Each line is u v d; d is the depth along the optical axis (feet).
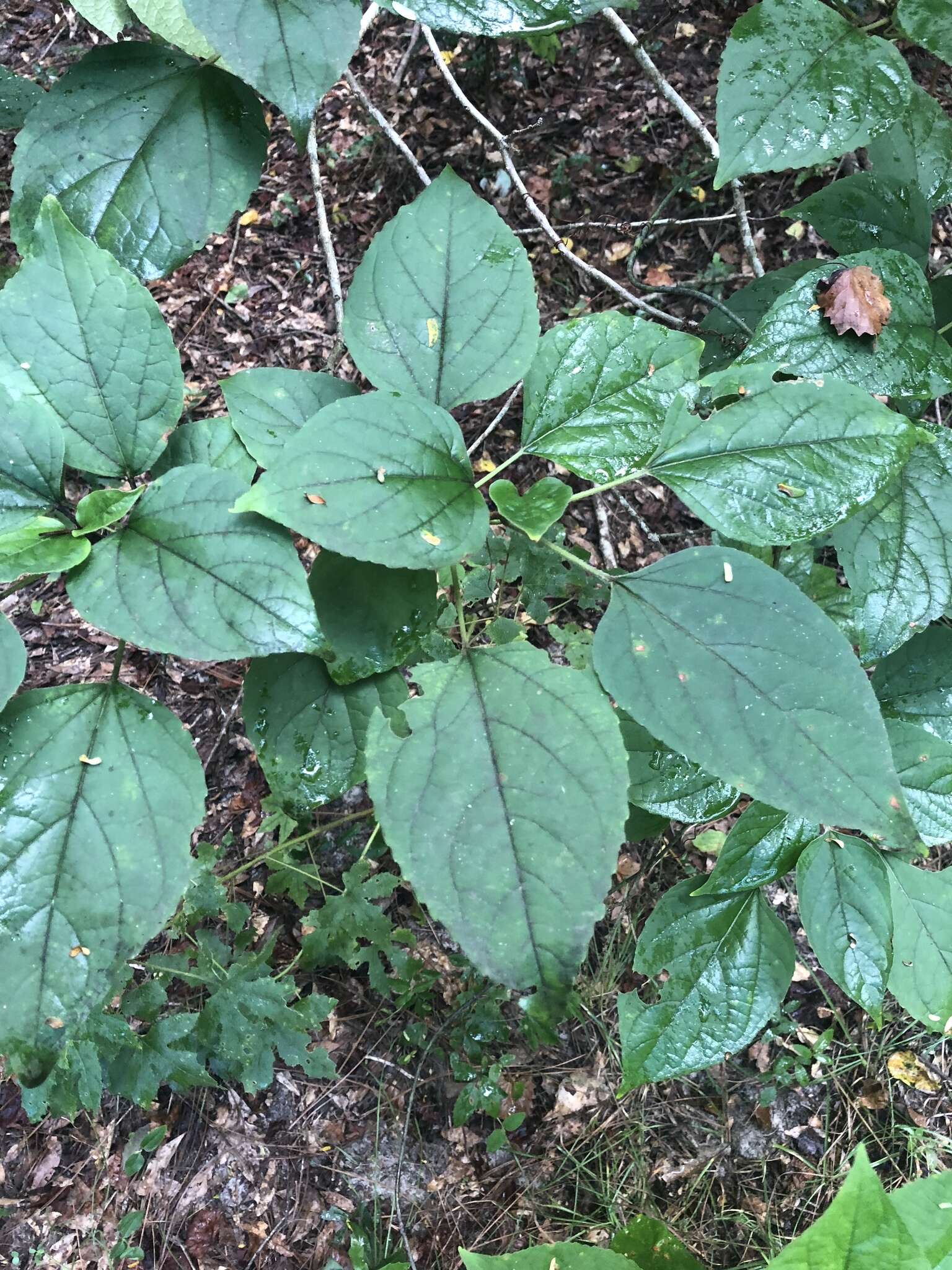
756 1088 3.45
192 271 5.27
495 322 1.43
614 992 3.51
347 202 5.29
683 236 4.73
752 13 1.51
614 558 3.88
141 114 1.54
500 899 1.16
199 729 4.11
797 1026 3.48
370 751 1.24
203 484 1.29
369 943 3.60
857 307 1.57
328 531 1.22
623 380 1.44
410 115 5.22
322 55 1.32
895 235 1.95
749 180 4.69
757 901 1.89
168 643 1.21
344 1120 3.47
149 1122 3.46
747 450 1.39
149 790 1.24
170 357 1.36
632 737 1.79
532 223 4.97
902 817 1.20
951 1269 0.96
